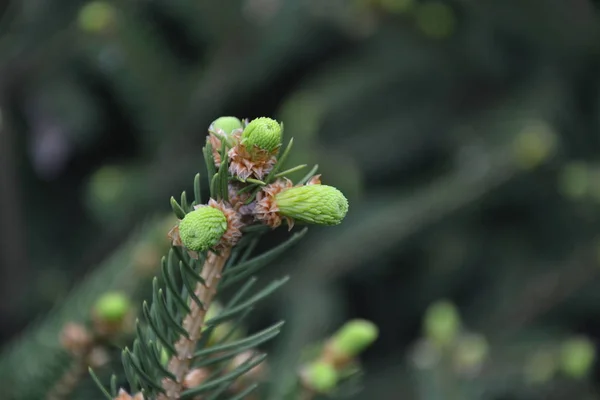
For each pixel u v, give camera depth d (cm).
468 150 103
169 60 104
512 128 104
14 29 98
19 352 66
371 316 119
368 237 99
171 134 102
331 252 99
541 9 110
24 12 96
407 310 118
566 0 110
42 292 99
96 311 63
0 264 99
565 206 115
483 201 108
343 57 112
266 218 54
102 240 98
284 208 54
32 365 64
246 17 102
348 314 119
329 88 103
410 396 103
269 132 54
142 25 102
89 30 91
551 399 98
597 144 117
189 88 103
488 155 100
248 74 103
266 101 118
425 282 116
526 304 107
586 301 110
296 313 94
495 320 107
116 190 95
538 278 108
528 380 96
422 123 111
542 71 115
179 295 55
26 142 110
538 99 109
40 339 65
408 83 113
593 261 103
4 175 97
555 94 110
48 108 100
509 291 110
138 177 97
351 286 117
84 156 118
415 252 114
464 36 113
